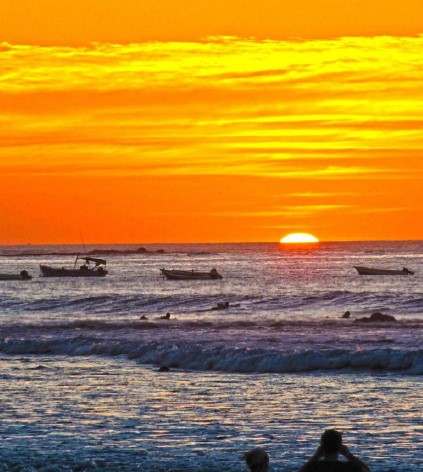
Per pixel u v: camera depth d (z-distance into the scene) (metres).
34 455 51.31
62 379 83.69
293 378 83.19
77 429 58.78
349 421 60.59
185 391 75.25
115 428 59.06
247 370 89.38
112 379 83.62
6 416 63.72
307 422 60.50
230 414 63.69
